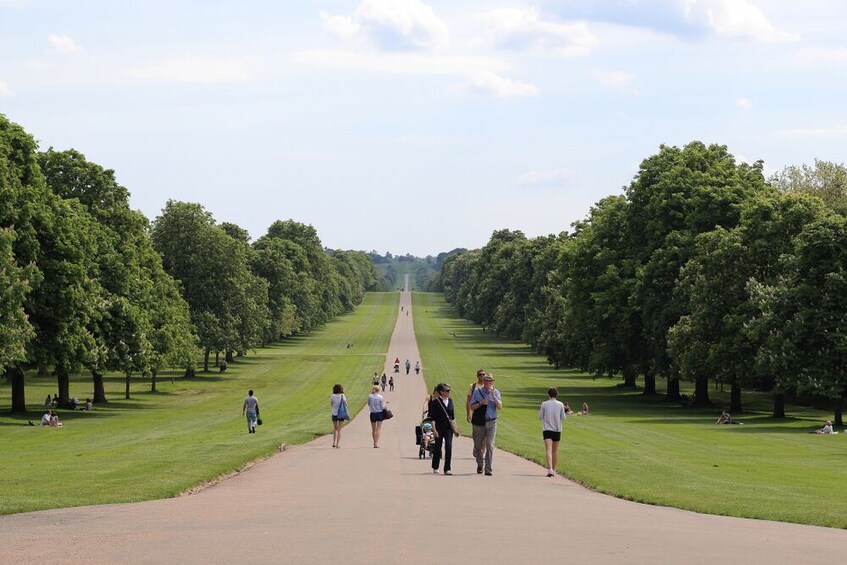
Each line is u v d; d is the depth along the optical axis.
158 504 19.91
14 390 67.38
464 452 37.44
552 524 17.45
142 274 80.38
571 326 94.44
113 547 14.31
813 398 81.81
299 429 49.59
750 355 66.00
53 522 17.05
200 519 17.52
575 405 80.31
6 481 24.47
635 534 16.45
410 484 24.55
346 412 39.25
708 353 68.62
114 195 79.31
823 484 28.39
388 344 174.25
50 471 27.30
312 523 17.03
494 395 27.56
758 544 15.71
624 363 86.00
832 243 61.00
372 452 36.31
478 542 15.16
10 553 13.78
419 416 65.94
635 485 25.31
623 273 84.81
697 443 46.88
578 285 92.56
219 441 40.53
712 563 13.73
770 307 62.59
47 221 62.72
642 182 86.44
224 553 13.87
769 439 50.12
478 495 22.12
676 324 72.50
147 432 52.09
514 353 157.50
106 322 69.88
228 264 110.06
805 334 60.78
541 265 147.00
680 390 104.00
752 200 75.69
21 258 61.00
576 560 13.73
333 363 134.75
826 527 18.73
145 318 74.50
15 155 62.97
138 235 82.06
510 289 188.25
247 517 17.83
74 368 66.56
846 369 60.44
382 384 98.75
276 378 111.94
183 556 13.60
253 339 117.69
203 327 107.75
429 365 132.12
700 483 26.47
